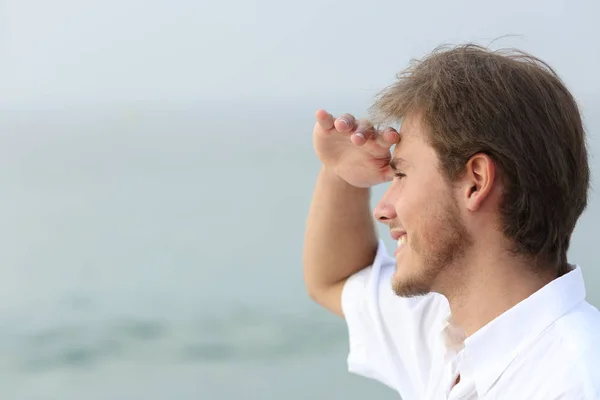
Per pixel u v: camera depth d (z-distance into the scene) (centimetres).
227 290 1681
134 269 1861
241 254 1877
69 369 1480
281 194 2239
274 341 1482
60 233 2166
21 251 2030
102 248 2033
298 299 1614
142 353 1503
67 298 1733
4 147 3175
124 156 2875
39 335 1567
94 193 2598
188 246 1952
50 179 2698
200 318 1584
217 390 1366
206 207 2264
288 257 1841
